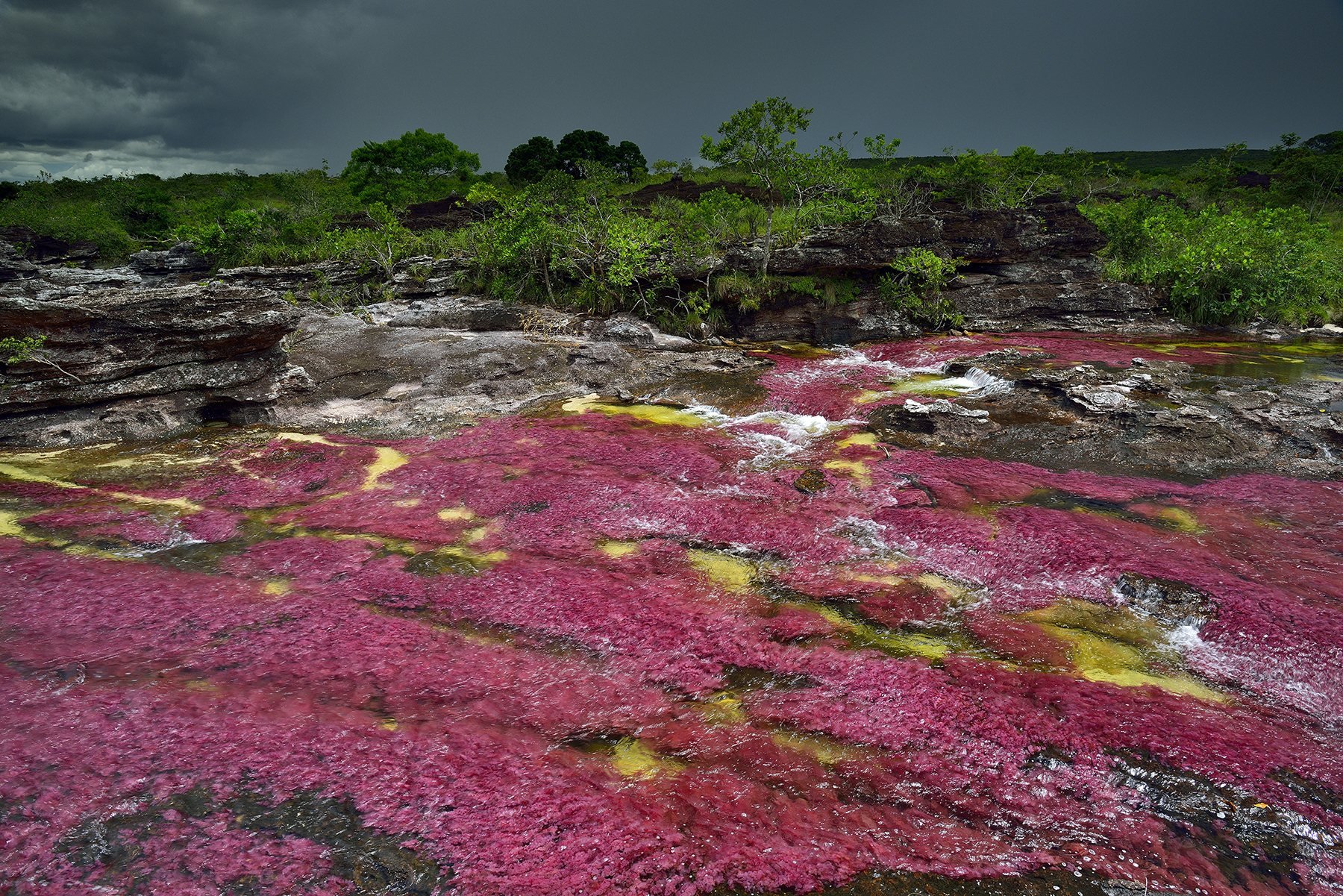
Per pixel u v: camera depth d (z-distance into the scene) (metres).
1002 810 7.68
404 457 18.11
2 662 10.05
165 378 20.36
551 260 35.19
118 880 6.78
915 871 6.97
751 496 15.67
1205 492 15.11
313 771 8.11
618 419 21.25
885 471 16.56
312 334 27.53
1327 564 12.05
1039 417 19.41
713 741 8.73
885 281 32.97
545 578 12.40
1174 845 7.23
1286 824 7.43
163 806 7.64
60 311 18.78
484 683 9.76
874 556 13.13
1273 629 10.35
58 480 16.62
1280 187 58.28
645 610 11.45
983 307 34.16
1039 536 13.15
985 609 11.45
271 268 43.28
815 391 23.72
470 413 21.92
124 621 11.11
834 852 7.18
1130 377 22.75
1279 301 33.38
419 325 31.33
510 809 7.63
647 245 31.80
